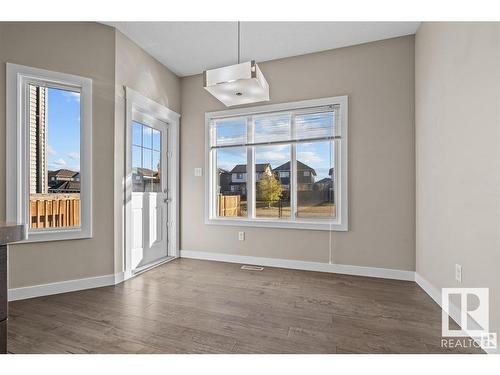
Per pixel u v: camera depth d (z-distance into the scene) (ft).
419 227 9.16
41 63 8.39
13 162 7.99
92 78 9.17
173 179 12.91
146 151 11.56
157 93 11.73
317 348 5.44
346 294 8.36
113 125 9.52
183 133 13.16
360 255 10.32
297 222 11.18
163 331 6.10
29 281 8.13
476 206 5.67
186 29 9.62
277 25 9.34
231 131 12.51
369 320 6.64
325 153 11.08
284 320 6.64
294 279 9.80
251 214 12.17
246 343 5.63
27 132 8.35
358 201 10.35
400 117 9.84
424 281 8.66
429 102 8.20
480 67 5.48
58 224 8.77
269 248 11.65
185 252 13.08
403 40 9.84
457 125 6.43
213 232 12.61
